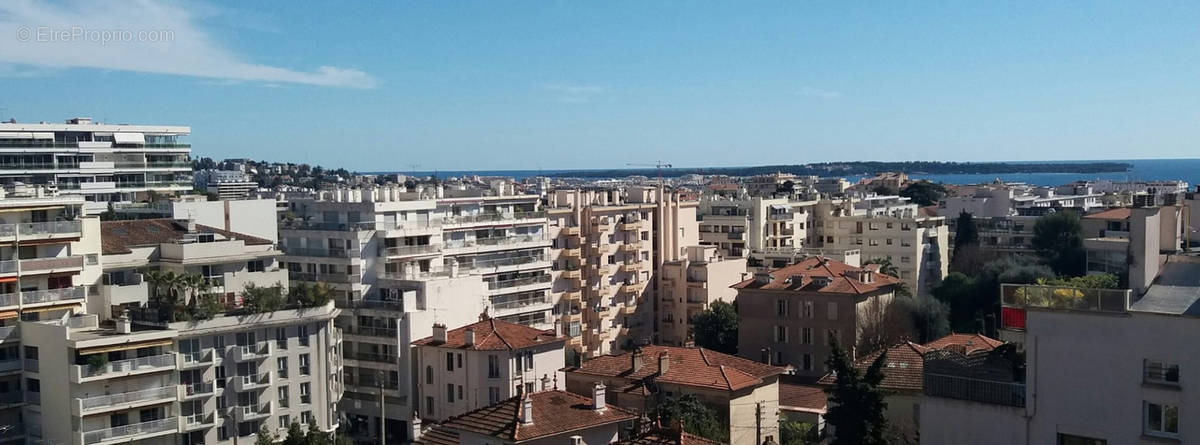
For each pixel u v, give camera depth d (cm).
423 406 12912
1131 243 5112
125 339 10194
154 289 11400
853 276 16212
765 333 16250
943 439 5469
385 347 13888
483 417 7875
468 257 16562
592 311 18938
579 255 18675
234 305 11562
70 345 9881
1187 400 4694
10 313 10344
